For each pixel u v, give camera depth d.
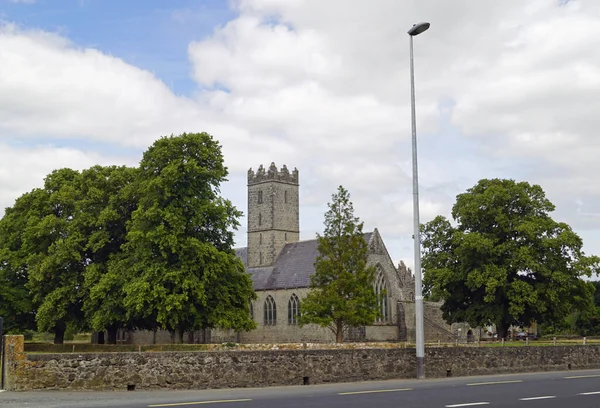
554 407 23.86
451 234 80.12
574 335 108.44
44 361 31.30
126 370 32.28
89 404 25.61
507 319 76.44
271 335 104.19
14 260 71.75
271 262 115.62
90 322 67.25
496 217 75.25
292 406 24.23
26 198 75.25
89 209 69.94
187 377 33.06
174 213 63.88
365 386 33.56
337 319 68.25
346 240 69.31
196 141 67.44
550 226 74.81
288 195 119.75
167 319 62.38
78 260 66.69
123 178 71.75
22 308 71.62
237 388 33.50
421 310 38.97
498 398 26.94
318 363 36.31
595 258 73.62
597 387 31.91
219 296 65.75
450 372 41.06
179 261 63.44
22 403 26.17
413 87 40.81
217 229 68.62
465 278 76.19
